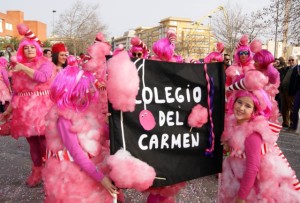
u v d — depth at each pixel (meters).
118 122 2.19
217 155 2.53
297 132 7.73
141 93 2.29
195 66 2.46
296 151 5.95
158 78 2.34
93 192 2.20
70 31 29.84
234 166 2.33
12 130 4.07
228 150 2.47
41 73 3.86
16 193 3.88
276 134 2.34
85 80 2.23
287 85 8.07
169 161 2.37
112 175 2.09
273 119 3.63
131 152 2.22
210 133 2.49
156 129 2.33
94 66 2.25
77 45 29.75
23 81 3.95
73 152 2.14
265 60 3.83
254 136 2.25
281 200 2.22
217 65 2.52
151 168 2.19
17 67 3.79
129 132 2.23
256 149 2.21
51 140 2.26
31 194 3.85
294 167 4.99
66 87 2.18
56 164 2.22
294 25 13.59
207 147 2.49
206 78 2.48
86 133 2.20
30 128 3.90
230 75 4.21
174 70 2.38
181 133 2.41
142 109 2.29
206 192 4.00
